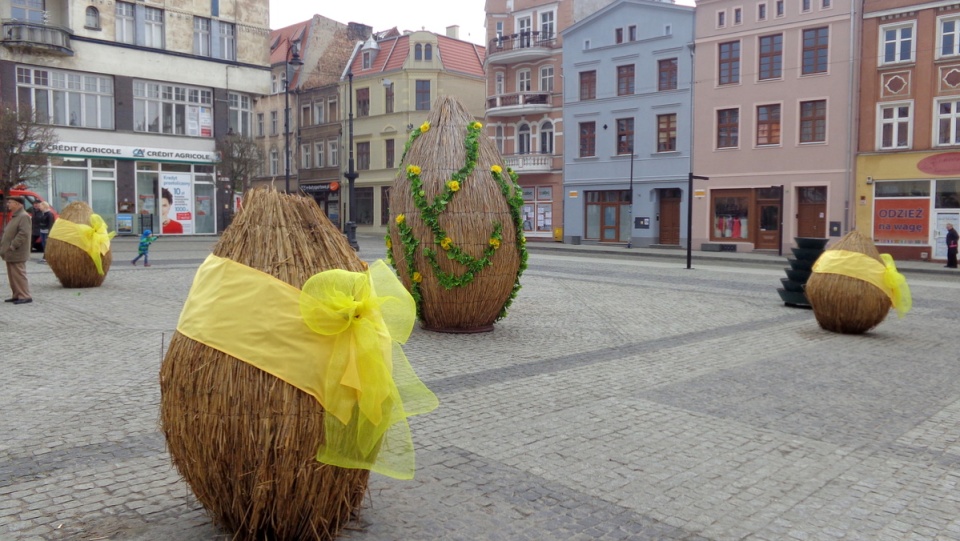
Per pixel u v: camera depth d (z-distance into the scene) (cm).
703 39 3678
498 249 1055
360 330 361
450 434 601
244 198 395
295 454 358
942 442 609
